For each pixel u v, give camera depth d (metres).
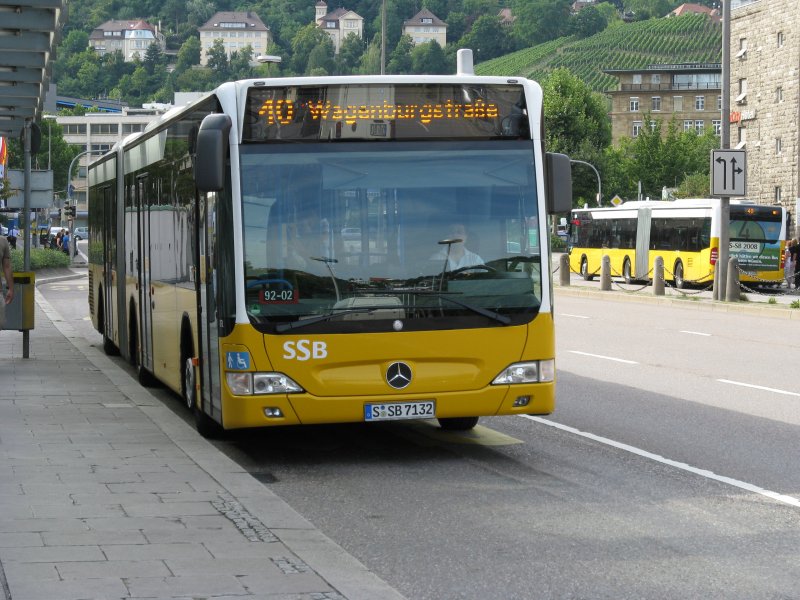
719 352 22.42
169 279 13.89
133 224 17.11
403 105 10.95
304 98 10.84
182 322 13.05
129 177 17.48
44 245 88.81
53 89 34.03
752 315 33.81
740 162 36.97
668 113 182.12
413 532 8.40
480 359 10.90
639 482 10.15
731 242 50.56
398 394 10.77
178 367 13.44
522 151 11.13
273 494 8.97
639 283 58.22
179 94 25.25
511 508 9.17
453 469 10.88
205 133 10.50
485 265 10.96
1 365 18.89
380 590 6.44
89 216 23.89
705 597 6.73
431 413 10.84
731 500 9.38
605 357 21.44
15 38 17.94
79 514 8.22
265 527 7.90
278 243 10.71
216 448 11.05
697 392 16.39
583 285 55.25
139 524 7.93
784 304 35.75
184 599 6.19
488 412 10.97
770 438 12.43
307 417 10.68
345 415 10.71
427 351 10.80
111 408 13.82
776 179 83.50
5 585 6.39
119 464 10.20
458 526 8.58
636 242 57.31
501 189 11.05
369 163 10.87
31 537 7.54
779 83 83.06
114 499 8.74
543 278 11.08
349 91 10.87
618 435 12.69
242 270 10.68
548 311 11.08
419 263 10.85
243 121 10.76
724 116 36.78
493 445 12.15
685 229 52.72
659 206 55.34
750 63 86.50
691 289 52.34
